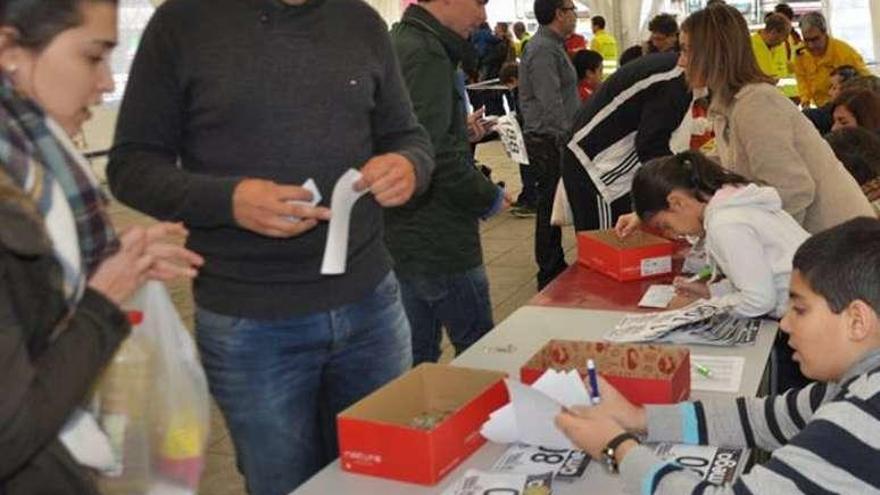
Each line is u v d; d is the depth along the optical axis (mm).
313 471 1934
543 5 5477
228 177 1736
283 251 1783
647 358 1812
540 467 1543
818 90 7379
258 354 1815
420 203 2695
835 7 9633
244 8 1749
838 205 2736
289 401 1855
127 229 1367
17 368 1024
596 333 2254
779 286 2232
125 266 1286
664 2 11172
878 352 1319
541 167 5156
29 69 1160
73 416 1205
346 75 1823
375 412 1645
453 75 2645
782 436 1561
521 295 5086
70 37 1161
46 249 1067
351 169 1780
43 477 1144
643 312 2406
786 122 2695
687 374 1791
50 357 1097
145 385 1385
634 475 1383
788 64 8227
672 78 3705
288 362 1839
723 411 1602
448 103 2613
